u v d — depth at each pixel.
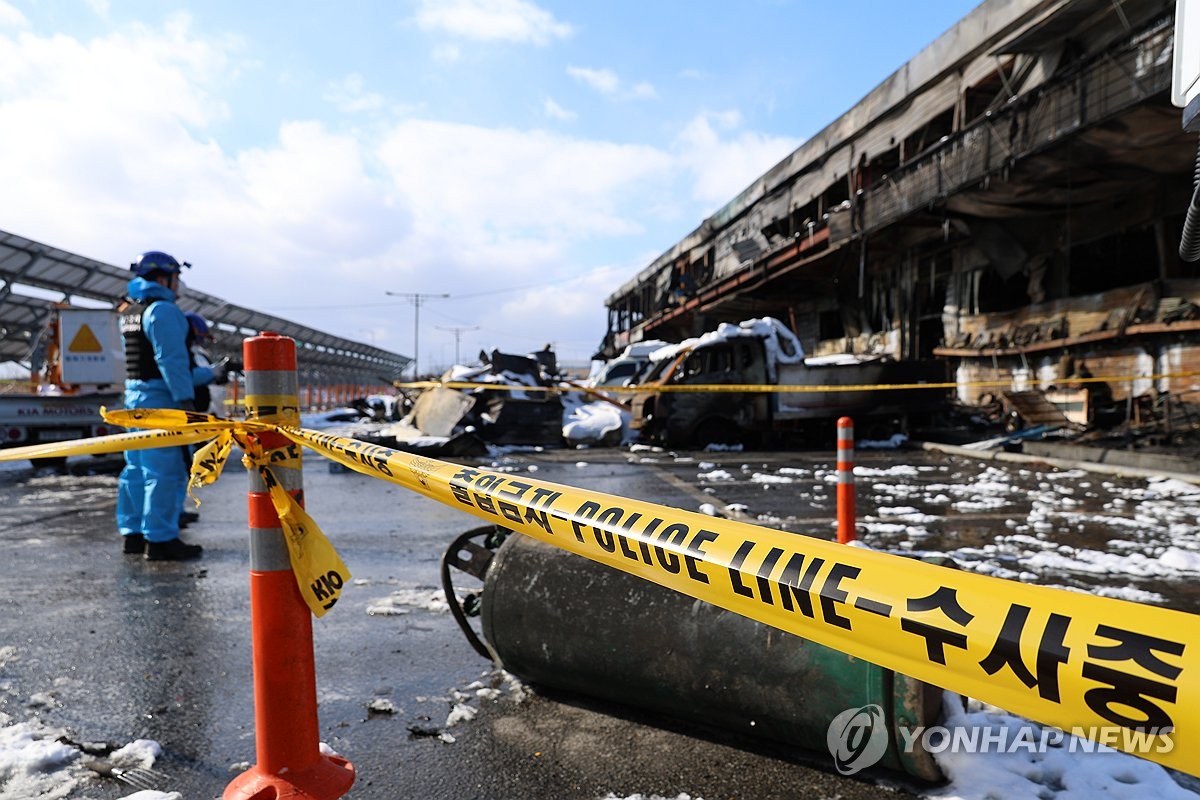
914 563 0.81
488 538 2.67
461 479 1.34
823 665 1.74
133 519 4.43
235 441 1.38
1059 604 0.67
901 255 19.70
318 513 6.04
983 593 0.72
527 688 2.36
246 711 2.24
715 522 1.01
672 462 10.09
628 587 2.09
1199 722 0.54
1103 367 12.21
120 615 3.20
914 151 17.05
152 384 4.17
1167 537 4.74
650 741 2.00
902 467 8.92
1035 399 11.60
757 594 0.89
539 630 2.19
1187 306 10.67
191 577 3.86
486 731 2.07
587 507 1.14
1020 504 6.09
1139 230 12.48
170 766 1.90
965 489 6.93
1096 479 7.70
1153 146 10.39
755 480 7.95
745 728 1.92
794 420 11.92
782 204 23.89
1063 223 14.05
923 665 0.73
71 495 7.16
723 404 11.86
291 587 1.40
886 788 1.74
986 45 13.88
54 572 3.97
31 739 2.04
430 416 12.12
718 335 11.91
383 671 2.52
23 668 2.58
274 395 1.42
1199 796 1.65
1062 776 1.73
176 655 2.71
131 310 4.19
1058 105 10.29
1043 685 0.64
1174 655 0.57
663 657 1.97
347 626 3.01
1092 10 10.87
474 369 13.36
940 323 18.47
